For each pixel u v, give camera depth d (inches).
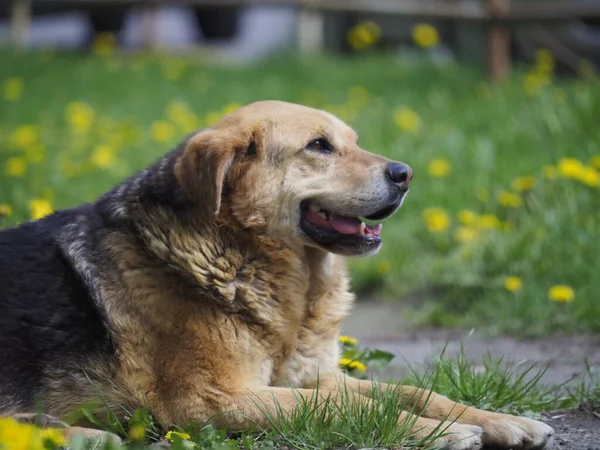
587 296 444.8
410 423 253.1
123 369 269.1
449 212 552.7
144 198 284.8
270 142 288.4
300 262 287.3
